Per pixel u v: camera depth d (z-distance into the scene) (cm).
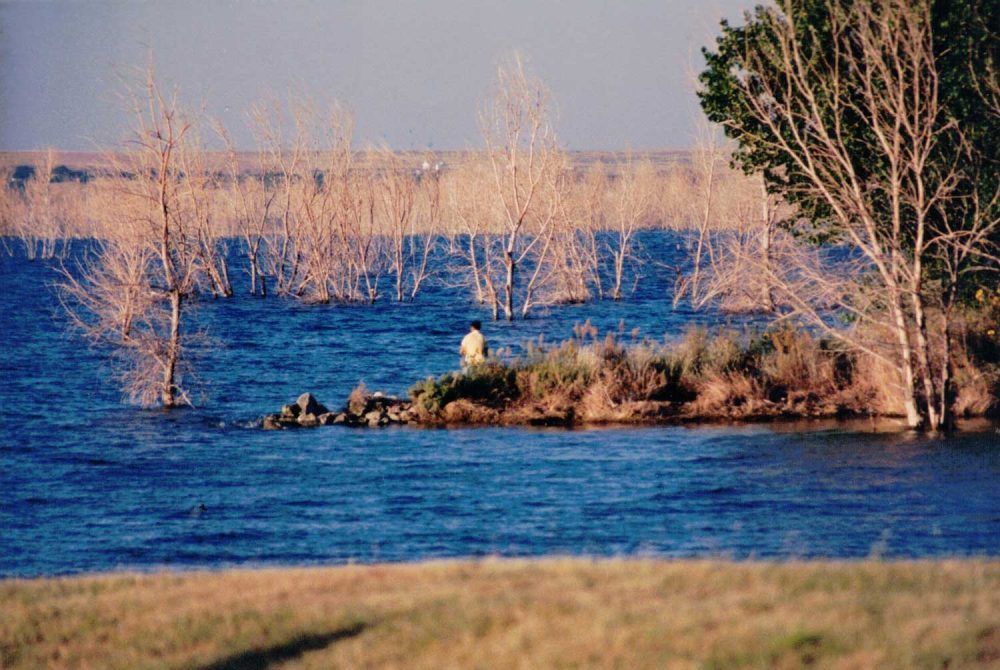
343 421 8050
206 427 8156
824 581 2912
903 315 7000
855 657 2309
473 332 8362
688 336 8706
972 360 7506
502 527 5088
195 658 2678
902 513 5016
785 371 8025
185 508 5728
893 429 7019
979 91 6825
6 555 4900
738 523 4981
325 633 2742
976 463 5981
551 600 2792
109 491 6209
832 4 6969
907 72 6838
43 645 2886
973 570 3061
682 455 6525
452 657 2497
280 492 6019
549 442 7062
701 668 2289
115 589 3425
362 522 5300
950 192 7069
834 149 6819
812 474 5894
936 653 2300
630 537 4800
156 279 11044
